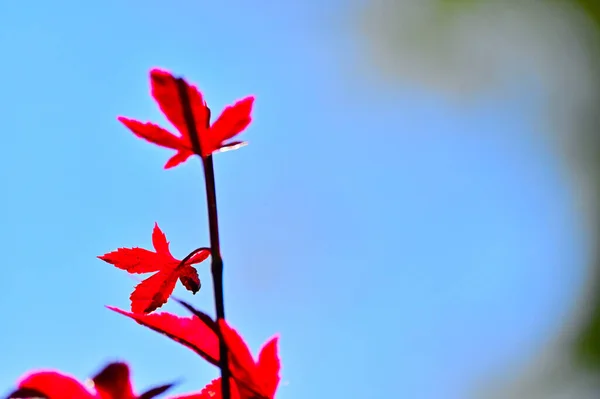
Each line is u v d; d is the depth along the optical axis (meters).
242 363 0.70
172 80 0.71
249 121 0.71
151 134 0.71
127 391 0.70
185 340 0.70
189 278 0.72
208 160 0.71
